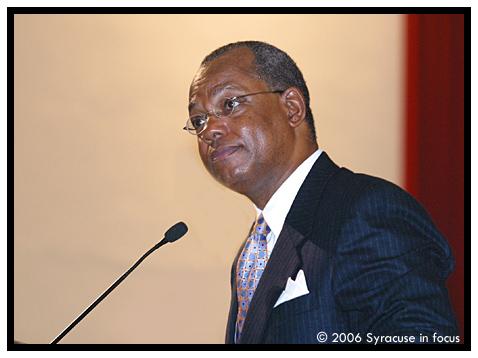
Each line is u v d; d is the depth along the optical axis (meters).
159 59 13.12
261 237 6.73
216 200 13.03
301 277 5.91
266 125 6.61
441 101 13.31
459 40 13.33
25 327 12.48
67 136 12.94
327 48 13.38
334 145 13.27
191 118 6.79
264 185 6.70
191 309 12.85
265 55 6.87
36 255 12.66
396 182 13.28
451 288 12.58
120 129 13.03
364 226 5.77
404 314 5.34
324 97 13.32
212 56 7.00
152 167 13.02
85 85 13.02
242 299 6.64
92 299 12.73
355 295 5.65
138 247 12.88
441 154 13.25
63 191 12.85
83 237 12.80
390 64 13.44
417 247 5.68
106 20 13.10
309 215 6.24
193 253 12.93
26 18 13.00
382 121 13.38
